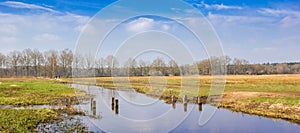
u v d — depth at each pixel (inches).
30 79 3481.8
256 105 1223.5
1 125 762.2
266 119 978.7
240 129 826.8
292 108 1097.4
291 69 4293.8
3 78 3703.3
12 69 4168.3
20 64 4202.8
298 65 4352.9
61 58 3998.5
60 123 854.5
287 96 1381.6
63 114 1010.1
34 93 1727.4
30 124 808.9
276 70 4286.4
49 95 1635.1
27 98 1469.0
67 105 1188.5
